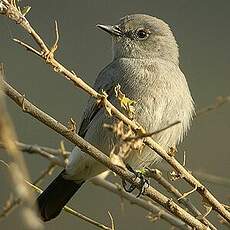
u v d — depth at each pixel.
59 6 15.89
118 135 6.81
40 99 14.69
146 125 10.02
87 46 15.50
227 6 16.16
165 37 11.12
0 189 12.56
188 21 16.03
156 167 10.36
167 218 8.80
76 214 8.45
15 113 14.02
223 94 15.02
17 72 14.91
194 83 15.23
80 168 10.15
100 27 11.27
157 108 10.06
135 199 9.02
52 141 13.93
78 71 15.25
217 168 13.90
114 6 16.05
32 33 6.55
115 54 11.20
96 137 10.34
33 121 14.03
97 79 10.64
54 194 10.38
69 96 14.69
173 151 7.44
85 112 10.56
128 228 13.70
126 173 7.86
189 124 10.48
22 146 9.59
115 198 13.95
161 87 10.16
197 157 13.98
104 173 10.29
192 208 8.41
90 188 13.96
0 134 4.80
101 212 13.81
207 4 16.23
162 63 10.59
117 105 10.08
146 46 11.02
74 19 15.78
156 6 16.19
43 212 10.21
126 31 11.14
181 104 10.27
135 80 10.21
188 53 15.64
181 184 12.98
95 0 16.02
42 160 13.70
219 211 7.71
